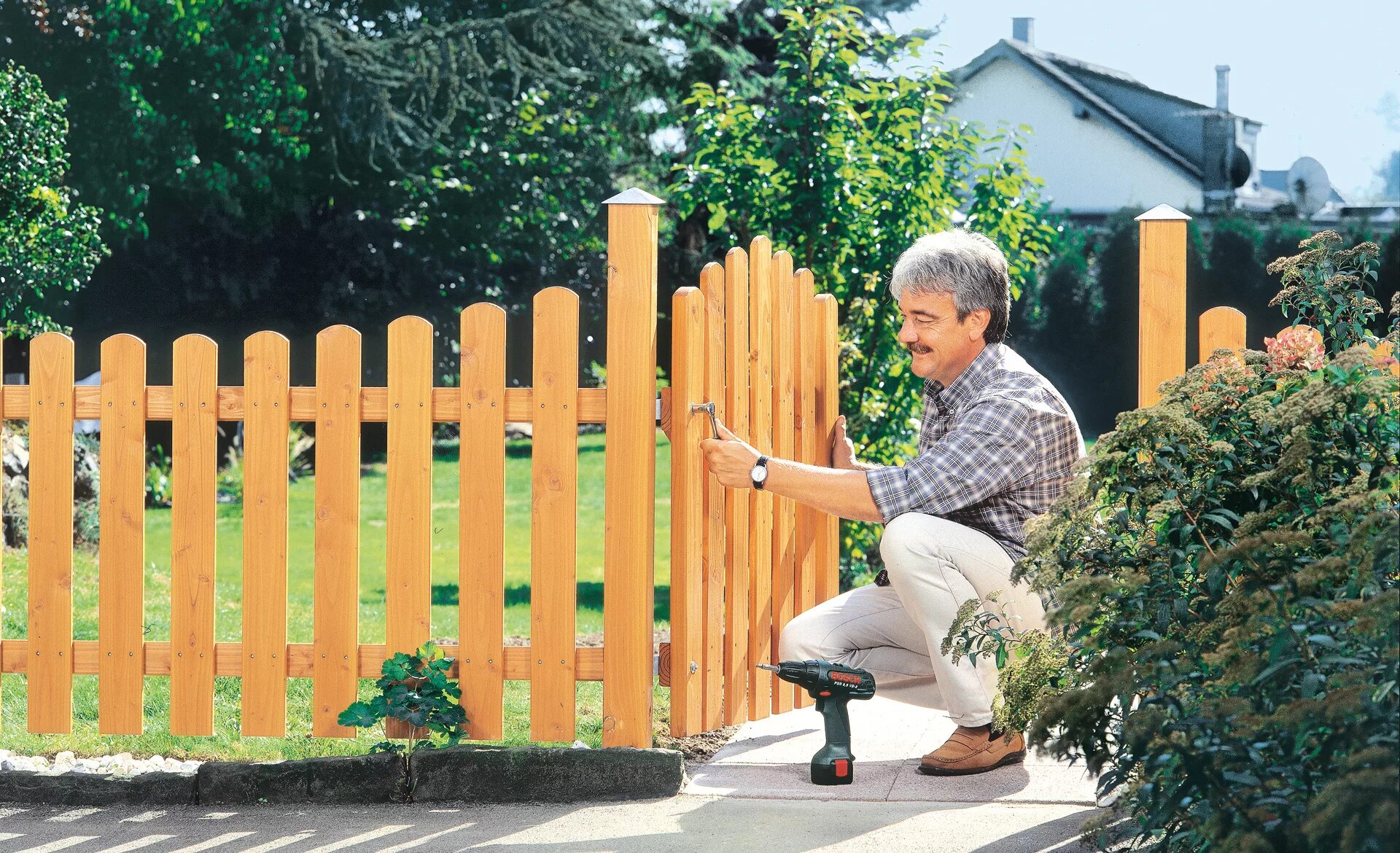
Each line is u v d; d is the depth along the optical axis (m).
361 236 20.00
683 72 19.03
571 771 3.51
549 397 3.67
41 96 10.00
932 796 3.41
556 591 3.68
